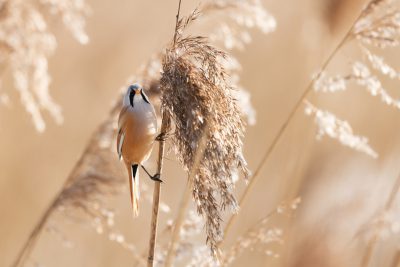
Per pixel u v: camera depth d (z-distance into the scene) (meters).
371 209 9.45
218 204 6.91
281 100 17.45
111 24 18.94
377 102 15.10
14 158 14.96
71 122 16.81
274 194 12.49
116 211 10.26
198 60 7.23
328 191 9.32
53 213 10.30
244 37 10.41
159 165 7.39
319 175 9.64
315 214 8.96
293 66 17.95
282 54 18.41
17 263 10.60
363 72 8.94
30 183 15.01
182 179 14.98
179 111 7.07
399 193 9.85
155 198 7.39
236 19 10.17
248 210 12.53
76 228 13.47
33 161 15.38
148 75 10.17
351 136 9.23
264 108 17.33
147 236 13.93
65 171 15.70
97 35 18.53
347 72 9.56
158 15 19.53
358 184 9.59
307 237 8.81
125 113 8.46
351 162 10.20
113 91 17.69
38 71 11.06
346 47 10.05
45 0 10.97
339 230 8.88
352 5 10.22
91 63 18.09
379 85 8.90
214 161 6.91
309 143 10.35
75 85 17.66
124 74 17.92
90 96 17.58
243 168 7.00
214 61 7.18
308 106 9.17
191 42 7.29
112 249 13.37
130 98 8.55
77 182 10.16
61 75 17.64
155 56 10.28
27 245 10.56
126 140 8.45
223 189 6.90
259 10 10.19
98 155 10.34
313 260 8.70
